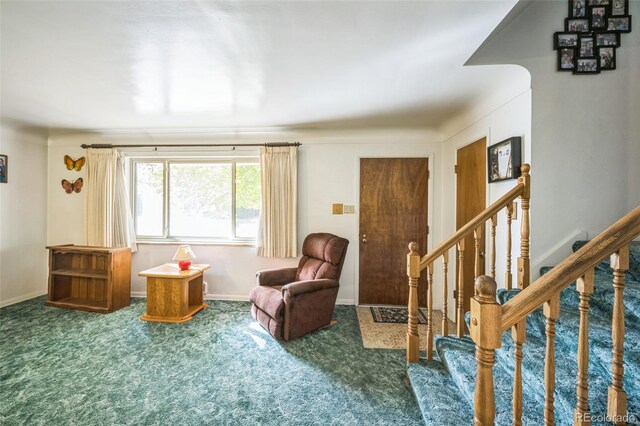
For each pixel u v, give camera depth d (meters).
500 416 1.24
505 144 2.14
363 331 2.78
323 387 1.91
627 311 1.39
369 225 3.58
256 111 2.90
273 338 2.61
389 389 1.89
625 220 0.90
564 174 1.95
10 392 1.84
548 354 0.94
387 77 2.13
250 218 3.79
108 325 2.86
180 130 3.55
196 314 3.17
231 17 1.44
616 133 1.94
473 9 1.39
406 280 3.54
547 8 1.93
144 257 3.79
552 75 1.94
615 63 1.93
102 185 3.67
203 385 1.93
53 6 1.35
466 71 2.03
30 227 3.69
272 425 1.59
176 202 3.86
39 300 3.58
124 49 1.73
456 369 1.61
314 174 3.62
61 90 2.36
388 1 1.33
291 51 1.77
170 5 1.35
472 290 2.72
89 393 1.84
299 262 3.38
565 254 1.93
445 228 3.38
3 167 3.41
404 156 3.53
